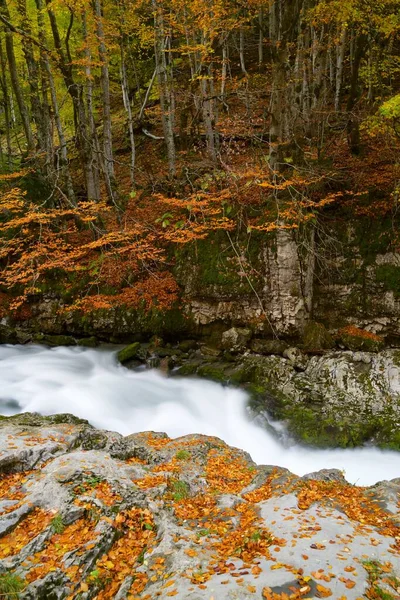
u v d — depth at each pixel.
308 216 11.57
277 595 3.66
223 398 12.00
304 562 4.18
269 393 11.83
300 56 15.95
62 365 13.85
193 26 15.88
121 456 7.06
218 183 12.47
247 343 13.44
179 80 21.44
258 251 13.38
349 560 4.23
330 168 13.64
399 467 9.48
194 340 14.51
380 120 11.84
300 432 10.59
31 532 4.76
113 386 12.58
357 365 11.79
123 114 27.88
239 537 4.85
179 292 14.73
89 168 15.73
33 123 28.58
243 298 13.69
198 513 5.53
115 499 5.27
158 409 11.70
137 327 14.85
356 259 13.11
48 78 16.70
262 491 6.45
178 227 12.20
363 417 10.63
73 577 4.20
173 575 4.09
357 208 13.27
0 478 5.95
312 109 15.17
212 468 7.18
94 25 15.90
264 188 13.47
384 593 3.77
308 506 5.61
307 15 13.91
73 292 15.69
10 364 13.84
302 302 13.05
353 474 9.33
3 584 3.99
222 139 17.88
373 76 16.67
